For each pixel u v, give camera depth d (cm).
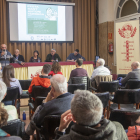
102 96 242
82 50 812
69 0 787
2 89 156
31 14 733
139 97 259
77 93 100
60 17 763
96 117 91
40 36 749
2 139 103
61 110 162
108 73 397
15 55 620
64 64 534
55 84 167
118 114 161
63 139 95
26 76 494
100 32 811
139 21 623
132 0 653
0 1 708
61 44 794
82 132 90
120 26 595
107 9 754
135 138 125
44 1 733
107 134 87
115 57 756
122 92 259
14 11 717
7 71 289
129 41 588
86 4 799
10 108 180
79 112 91
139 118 159
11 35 722
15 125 136
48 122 156
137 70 368
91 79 399
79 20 799
